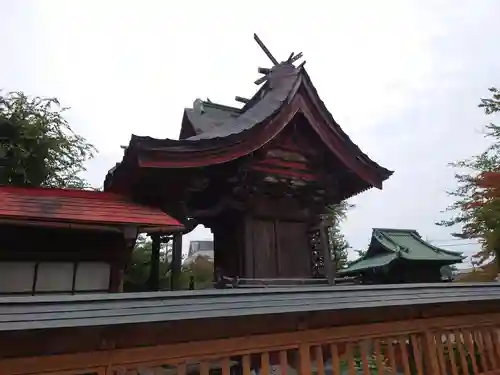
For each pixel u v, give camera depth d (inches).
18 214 210.7
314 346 205.6
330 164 385.7
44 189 265.4
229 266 360.8
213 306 169.8
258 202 351.6
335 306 196.1
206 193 361.4
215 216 363.3
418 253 874.1
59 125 491.2
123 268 276.5
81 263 265.9
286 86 368.8
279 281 315.3
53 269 257.0
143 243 530.9
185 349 167.9
